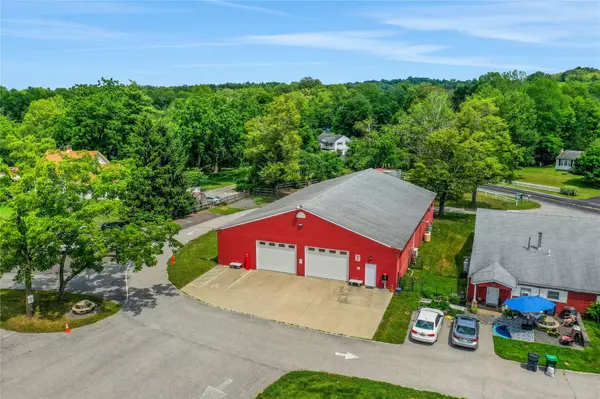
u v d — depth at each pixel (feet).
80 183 83.35
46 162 79.82
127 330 78.84
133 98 217.56
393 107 437.17
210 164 236.84
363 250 98.22
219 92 542.57
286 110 199.00
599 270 87.15
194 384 63.00
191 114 223.10
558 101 319.47
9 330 78.23
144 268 110.42
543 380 64.49
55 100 314.14
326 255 102.27
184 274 106.32
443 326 81.51
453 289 99.45
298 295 94.17
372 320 83.15
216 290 96.94
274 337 76.74
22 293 95.25
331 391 61.26
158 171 154.51
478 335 76.18
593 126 329.31
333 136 373.81
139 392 61.05
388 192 140.15
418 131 232.32
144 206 151.84
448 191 157.89
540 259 92.38
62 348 72.54
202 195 179.01
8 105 403.75
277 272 107.65
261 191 208.64
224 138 225.97
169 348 72.79
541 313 84.99
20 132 234.38
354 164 262.47
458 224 151.12
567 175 265.54
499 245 98.48
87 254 82.69
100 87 235.61
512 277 89.40
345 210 110.63
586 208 178.81
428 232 134.82
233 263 110.01
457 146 155.22
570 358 70.59
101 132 208.64
